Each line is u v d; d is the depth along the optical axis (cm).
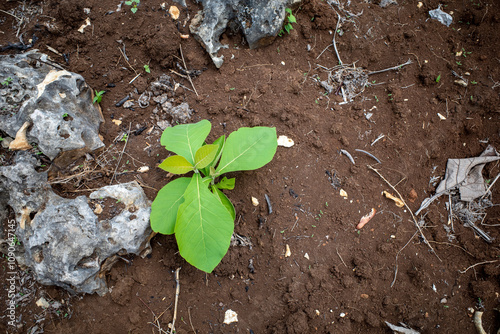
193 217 52
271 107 66
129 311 57
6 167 56
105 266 56
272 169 63
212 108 65
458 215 65
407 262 61
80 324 57
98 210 56
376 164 64
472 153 67
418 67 70
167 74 68
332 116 66
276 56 70
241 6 67
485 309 61
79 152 60
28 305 57
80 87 62
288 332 57
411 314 59
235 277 60
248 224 61
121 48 68
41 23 67
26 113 57
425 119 67
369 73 70
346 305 59
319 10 71
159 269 59
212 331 58
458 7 74
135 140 65
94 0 68
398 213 63
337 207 62
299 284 59
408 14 73
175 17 69
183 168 55
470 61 70
